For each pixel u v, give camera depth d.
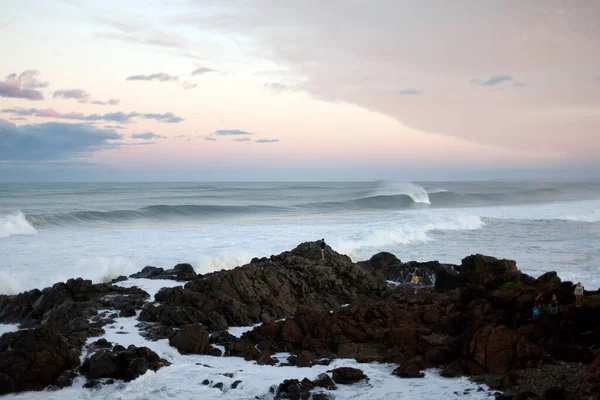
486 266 26.98
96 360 15.98
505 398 13.29
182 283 27.64
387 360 17.44
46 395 14.82
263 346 19.11
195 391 14.80
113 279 28.47
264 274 25.92
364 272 28.88
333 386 14.97
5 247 37.66
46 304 23.02
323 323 20.23
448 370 16.06
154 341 18.94
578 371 14.52
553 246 42.53
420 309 22.27
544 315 18.66
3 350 16.34
